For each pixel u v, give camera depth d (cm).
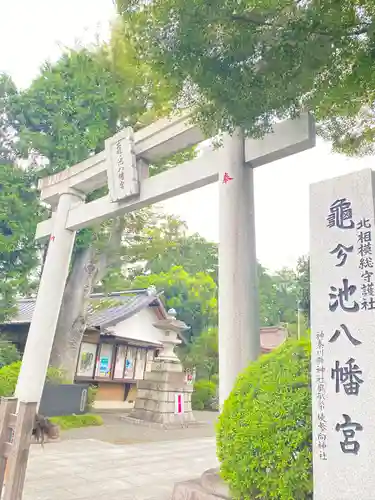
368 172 338
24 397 754
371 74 360
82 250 1468
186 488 439
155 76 407
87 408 1467
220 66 351
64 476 648
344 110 441
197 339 2262
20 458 378
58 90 1298
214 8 328
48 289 815
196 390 2166
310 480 308
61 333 1428
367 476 281
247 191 568
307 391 340
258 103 372
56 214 878
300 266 1856
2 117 1349
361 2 326
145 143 719
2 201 1269
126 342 2003
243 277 533
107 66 987
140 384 1503
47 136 1295
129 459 819
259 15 331
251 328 520
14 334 1784
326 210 352
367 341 303
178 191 671
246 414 354
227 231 552
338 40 335
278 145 541
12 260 1358
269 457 322
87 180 840
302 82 357
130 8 370
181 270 2608
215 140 465
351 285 322
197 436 1245
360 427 291
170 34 351
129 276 1570
